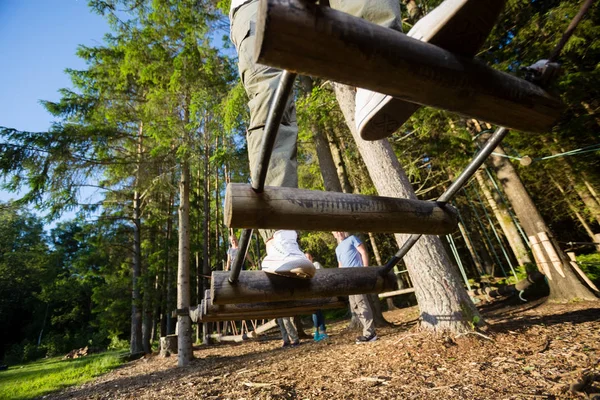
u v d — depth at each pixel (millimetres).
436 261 4254
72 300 30109
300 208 935
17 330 31984
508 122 787
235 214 860
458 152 8375
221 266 16562
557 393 2086
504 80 687
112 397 4660
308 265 1368
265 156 810
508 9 7168
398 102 801
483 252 15555
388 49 552
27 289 33250
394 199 1114
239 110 6938
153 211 15234
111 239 15102
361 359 3738
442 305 4008
